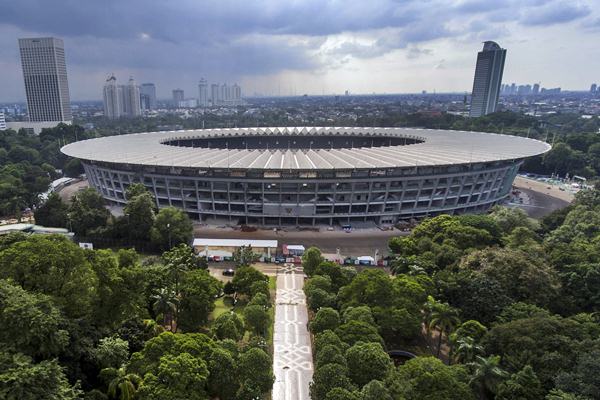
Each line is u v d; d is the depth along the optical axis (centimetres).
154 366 6638
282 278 12756
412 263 11062
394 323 8731
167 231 14162
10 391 4828
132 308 8150
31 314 5641
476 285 9562
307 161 17362
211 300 9800
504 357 7425
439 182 18112
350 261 13762
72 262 7144
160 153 19388
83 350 6688
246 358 7325
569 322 7844
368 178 16712
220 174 16988
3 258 6888
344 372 7006
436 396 6412
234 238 16025
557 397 5912
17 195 19662
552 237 13100
